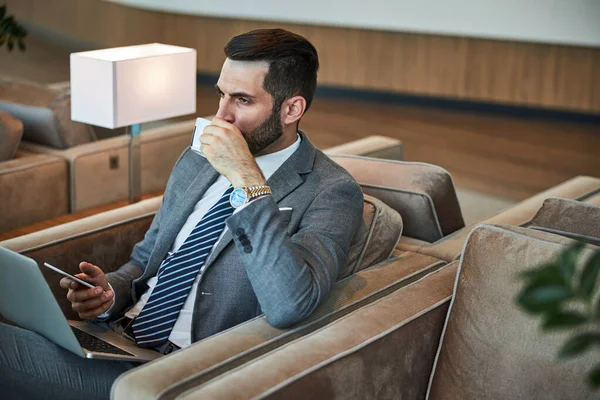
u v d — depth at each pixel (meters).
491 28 6.53
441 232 2.28
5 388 1.77
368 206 2.00
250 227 1.62
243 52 1.79
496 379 1.54
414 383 1.66
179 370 1.43
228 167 1.68
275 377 1.38
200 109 6.54
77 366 1.71
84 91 2.99
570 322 0.81
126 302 1.95
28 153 3.34
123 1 7.11
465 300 1.62
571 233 1.78
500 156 5.54
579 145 5.92
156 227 2.01
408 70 7.22
